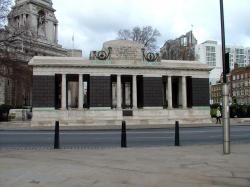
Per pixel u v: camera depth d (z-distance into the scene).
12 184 10.67
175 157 16.34
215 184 10.61
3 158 16.19
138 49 54.53
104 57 53.09
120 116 52.62
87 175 11.99
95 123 50.91
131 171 12.71
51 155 17.25
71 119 51.16
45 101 50.94
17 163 14.66
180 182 10.86
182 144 23.81
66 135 31.83
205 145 22.05
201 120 55.22
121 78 56.91
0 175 12.03
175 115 54.59
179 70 55.72
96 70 52.72
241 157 16.16
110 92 52.84
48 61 51.41
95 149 20.08
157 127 44.69
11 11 61.22
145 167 13.58
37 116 50.50
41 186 10.40
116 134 32.91
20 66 60.31
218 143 24.31
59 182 10.91
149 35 84.31
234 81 141.00
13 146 23.09
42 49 115.38
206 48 138.25
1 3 58.31
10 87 97.38
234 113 65.44
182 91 56.22
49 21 127.06
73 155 17.23
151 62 54.59
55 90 52.12
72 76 55.44
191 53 94.31
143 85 54.22
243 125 48.69
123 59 53.81
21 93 94.12
